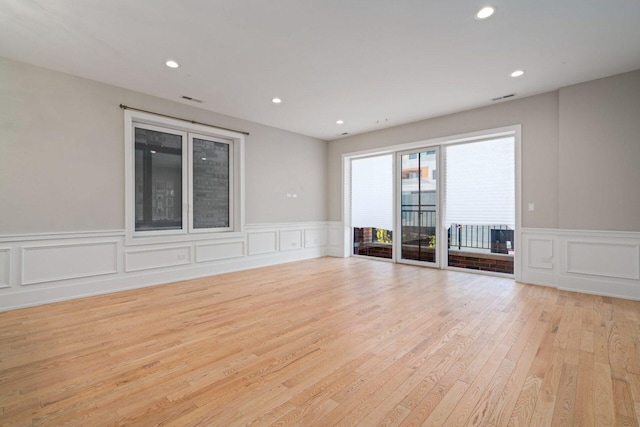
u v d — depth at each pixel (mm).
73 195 3604
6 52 3076
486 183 4820
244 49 3025
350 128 5902
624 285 3564
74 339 2494
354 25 2627
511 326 2742
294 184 6203
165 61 3273
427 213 5504
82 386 1843
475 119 4730
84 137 3676
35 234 3350
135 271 4090
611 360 2131
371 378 1929
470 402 1685
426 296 3680
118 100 3928
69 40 2850
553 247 4078
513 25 2619
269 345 2393
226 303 3432
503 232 4867
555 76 3625
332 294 3781
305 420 1547
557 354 2223
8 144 3205
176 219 4637
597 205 3713
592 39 2836
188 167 4746
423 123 5344
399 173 5871
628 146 3521
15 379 1914
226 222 5277
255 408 1641
